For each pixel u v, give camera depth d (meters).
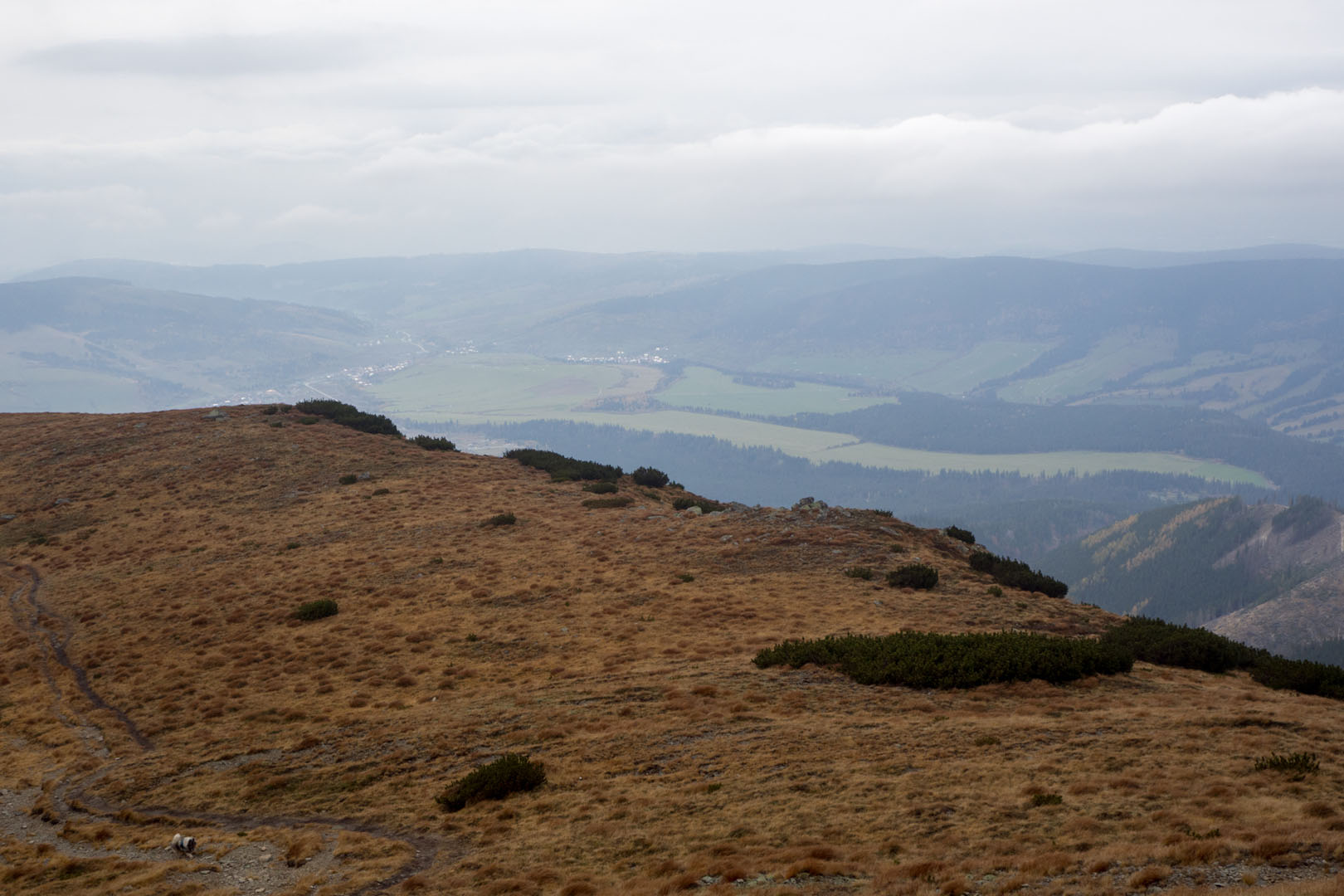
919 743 20.36
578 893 15.02
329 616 39.94
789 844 15.84
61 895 17.70
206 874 18.09
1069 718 21.53
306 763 24.50
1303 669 27.11
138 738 28.67
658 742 22.52
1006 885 12.98
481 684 30.16
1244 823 14.13
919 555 43.94
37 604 47.16
